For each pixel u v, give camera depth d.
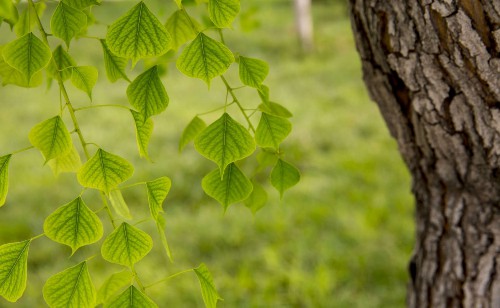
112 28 1.02
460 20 1.21
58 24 1.07
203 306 3.47
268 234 4.19
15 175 5.59
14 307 3.46
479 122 1.30
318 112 7.19
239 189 1.15
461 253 1.49
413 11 1.24
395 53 1.29
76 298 1.05
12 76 1.20
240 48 10.95
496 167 1.36
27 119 7.72
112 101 8.26
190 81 9.08
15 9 1.19
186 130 1.27
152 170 5.44
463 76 1.26
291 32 12.23
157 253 4.06
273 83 8.88
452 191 1.46
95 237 1.05
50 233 1.04
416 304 1.63
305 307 3.41
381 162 5.47
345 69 9.41
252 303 3.42
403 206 4.48
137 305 1.05
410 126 1.40
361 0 1.29
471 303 1.49
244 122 7.01
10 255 1.05
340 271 3.68
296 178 1.22
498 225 1.44
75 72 1.14
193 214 4.71
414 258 1.64
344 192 4.89
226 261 3.94
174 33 1.21
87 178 1.05
